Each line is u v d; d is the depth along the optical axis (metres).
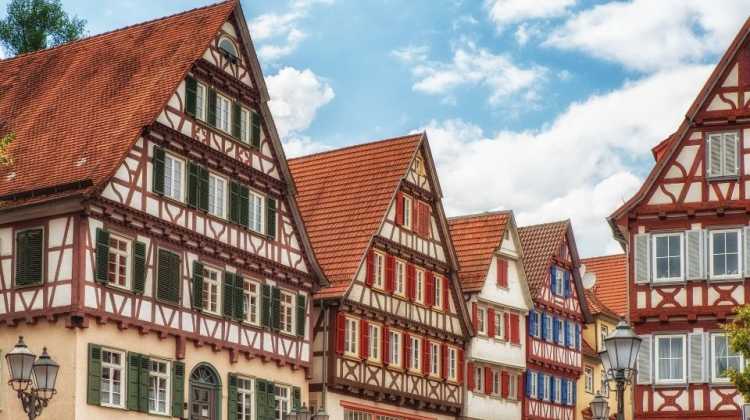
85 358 37.38
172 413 40.84
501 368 62.34
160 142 40.94
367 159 56.75
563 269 69.19
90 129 41.03
